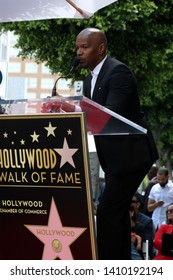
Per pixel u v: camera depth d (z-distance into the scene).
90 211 5.04
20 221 5.29
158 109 26.02
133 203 10.28
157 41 17.33
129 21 16.31
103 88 5.89
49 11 7.11
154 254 10.28
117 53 16.91
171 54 17.69
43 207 5.20
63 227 5.15
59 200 5.13
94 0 7.01
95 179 14.29
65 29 16.61
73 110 5.30
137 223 10.30
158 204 13.62
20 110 5.47
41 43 16.89
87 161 5.00
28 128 5.16
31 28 16.72
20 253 5.32
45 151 5.13
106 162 5.85
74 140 5.02
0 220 5.35
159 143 29.38
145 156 5.84
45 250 5.23
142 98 18.08
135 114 5.99
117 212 5.85
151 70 17.70
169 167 35.22
